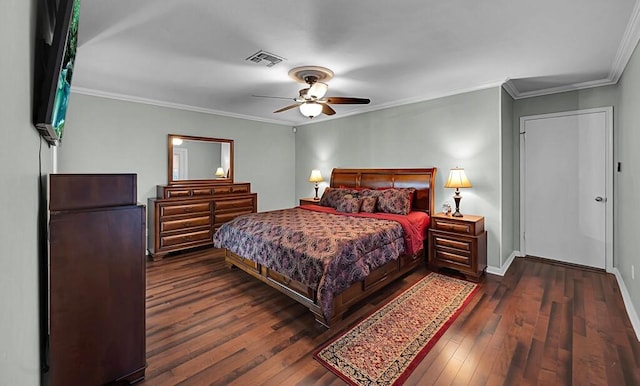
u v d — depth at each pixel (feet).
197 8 6.37
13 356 2.23
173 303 8.98
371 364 6.14
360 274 8.05
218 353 6.54
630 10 6.47
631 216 8.66
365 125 16.30
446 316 8.11
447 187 11.58
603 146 11.46
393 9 6.42
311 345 6.82
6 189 1.99
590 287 9.98
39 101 3.27
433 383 5.58
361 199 13.19
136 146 13.87
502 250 11.58
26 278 2.85
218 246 11.86
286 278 8.84
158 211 13.29
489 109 11.63
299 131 20.58
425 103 13.62
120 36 7.63
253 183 18.62
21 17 2.39
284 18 6.79
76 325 5.00
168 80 11.19
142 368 5.72
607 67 9.93
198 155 15.93
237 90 12.53
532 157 13.09
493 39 7.85
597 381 5.57
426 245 12.59
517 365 6.06
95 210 5.16
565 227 12.43
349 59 9.16
